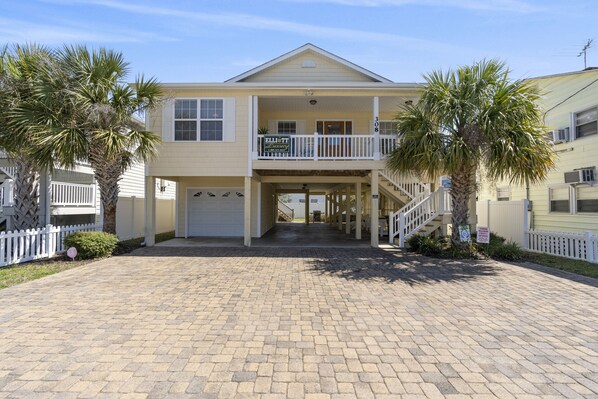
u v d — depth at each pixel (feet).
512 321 15.49
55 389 9.84
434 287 21.36
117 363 11.43
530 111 29.99
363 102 43.86
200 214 52.21
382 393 9.73
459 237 32.68
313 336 13.78
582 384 10.21
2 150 31.65
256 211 51.72
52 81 28.73
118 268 27.02
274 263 29.25
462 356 12.04
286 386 10.08
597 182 35.14
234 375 10.69
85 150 30.32
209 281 22.82
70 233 32.63
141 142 32.35
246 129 39.34
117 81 32.17
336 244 42.01
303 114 49.29
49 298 18.80
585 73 36.88
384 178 42.83
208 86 38.52
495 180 33.01
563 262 29.35
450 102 29.76
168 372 10.86
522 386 10.09
